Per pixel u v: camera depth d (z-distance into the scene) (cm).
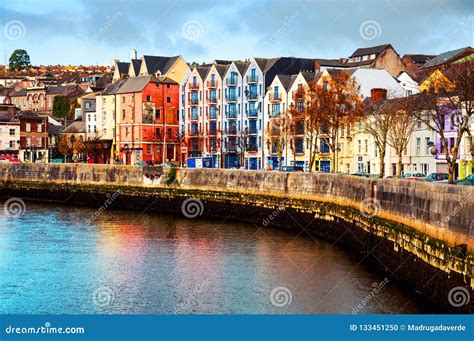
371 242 5562
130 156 14862
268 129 12406
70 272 5075
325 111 9512
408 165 10094
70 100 19150
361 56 13962
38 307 4166
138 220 8306
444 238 3903
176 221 8238
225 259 5541
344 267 5203
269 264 5334
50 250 5956
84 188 10712
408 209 4716
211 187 8975
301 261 5453
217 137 13838
